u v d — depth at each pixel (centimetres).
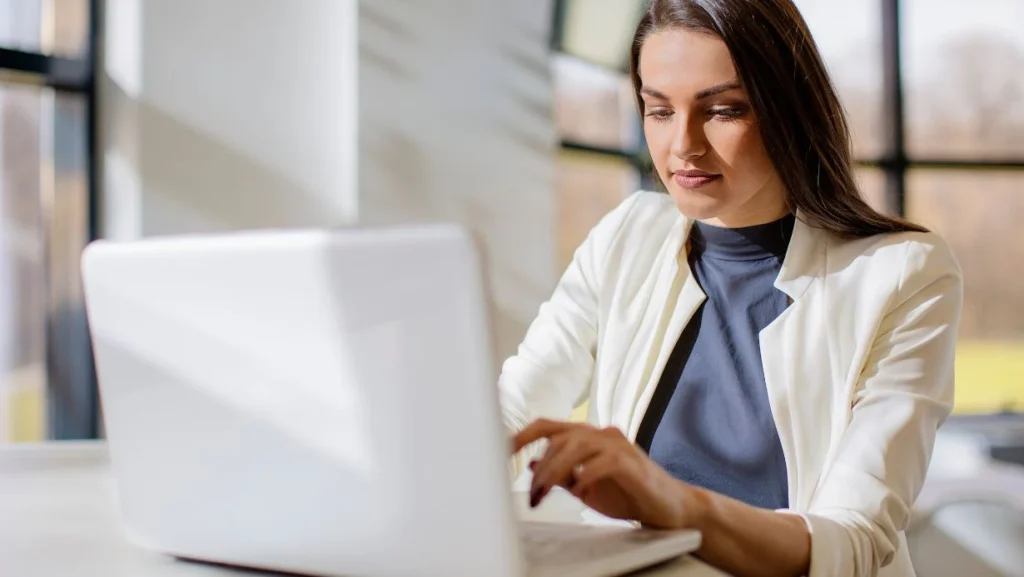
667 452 117
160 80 297
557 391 131
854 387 105
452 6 336
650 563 71
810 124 107
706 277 123
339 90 323
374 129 321
